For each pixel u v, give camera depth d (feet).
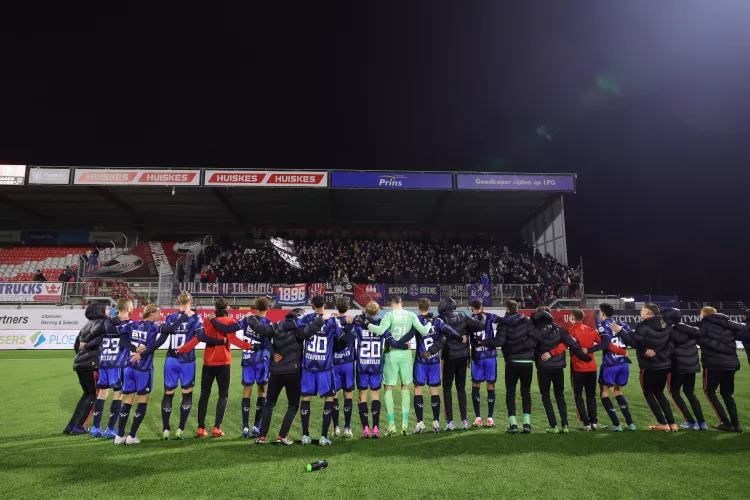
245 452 18.78
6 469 16.58
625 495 14.10
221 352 22.34
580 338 23.17
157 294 80.12
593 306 85.51
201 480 15.34
